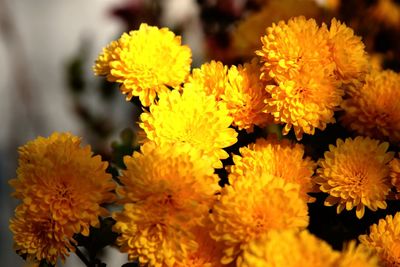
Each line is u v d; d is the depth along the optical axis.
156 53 0.56
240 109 0.55
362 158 0.54
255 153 0.54
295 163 0.54
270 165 0.54
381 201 0.54
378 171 0.54
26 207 0.52
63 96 1.16
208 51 0.77
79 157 0.53
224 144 0.54
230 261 0.50
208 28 0.78
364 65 0.56
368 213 0.55
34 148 0.54
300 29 0.55
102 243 0.54
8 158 1.16
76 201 0.52
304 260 0.46
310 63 0.54
